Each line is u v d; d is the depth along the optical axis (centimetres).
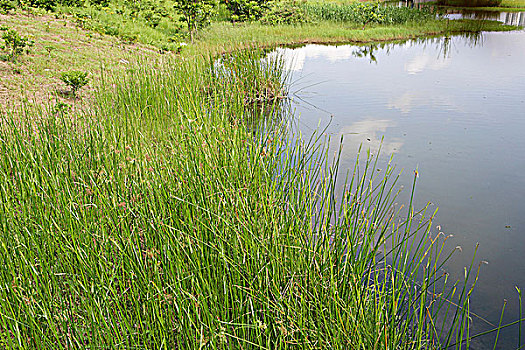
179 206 309
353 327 227
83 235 279
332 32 1503
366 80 938
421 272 338
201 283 256
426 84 898
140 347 223
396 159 546
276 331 232
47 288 240
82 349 212
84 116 540
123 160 363
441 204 446
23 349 211
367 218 294
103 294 232
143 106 579
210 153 355
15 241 271
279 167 406
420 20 1752
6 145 400
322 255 277
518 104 754
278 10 1867
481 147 582
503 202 451
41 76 735
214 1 1738
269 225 286
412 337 253
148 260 270
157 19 1416
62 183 323
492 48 1274
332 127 655
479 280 340
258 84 751
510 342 282
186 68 761
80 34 1034
